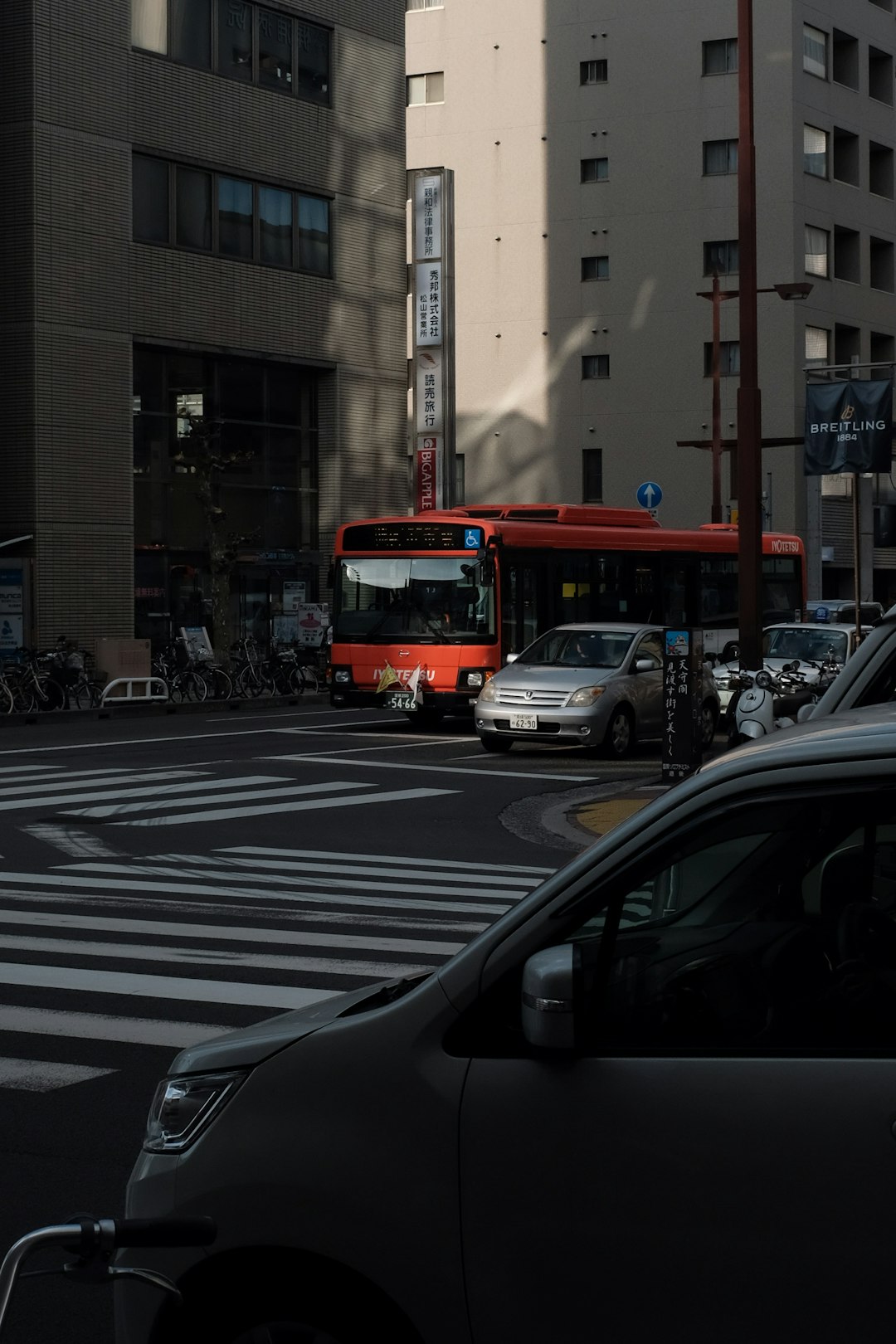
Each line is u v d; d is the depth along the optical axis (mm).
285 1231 3096
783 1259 2799
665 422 60562
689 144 59875
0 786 19578
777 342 58531
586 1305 2922
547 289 62562
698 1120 2879
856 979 2959
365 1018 3186
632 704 23391
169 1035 7910
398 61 43562
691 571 30938
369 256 42750
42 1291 4914
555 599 27703
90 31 35031
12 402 34312
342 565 27469
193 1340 3203
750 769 3047
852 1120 2793
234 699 34344
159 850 14820
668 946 3139
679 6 59812
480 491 64000
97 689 32062
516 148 62875
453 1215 3002
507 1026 3084
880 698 6125
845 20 61156
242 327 39000
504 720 23125
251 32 39125
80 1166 5965
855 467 23500
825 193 60188
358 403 42500
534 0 62344
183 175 37562
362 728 28391
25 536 34188
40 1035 7930
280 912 11594
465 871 13695
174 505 37844
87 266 35156
